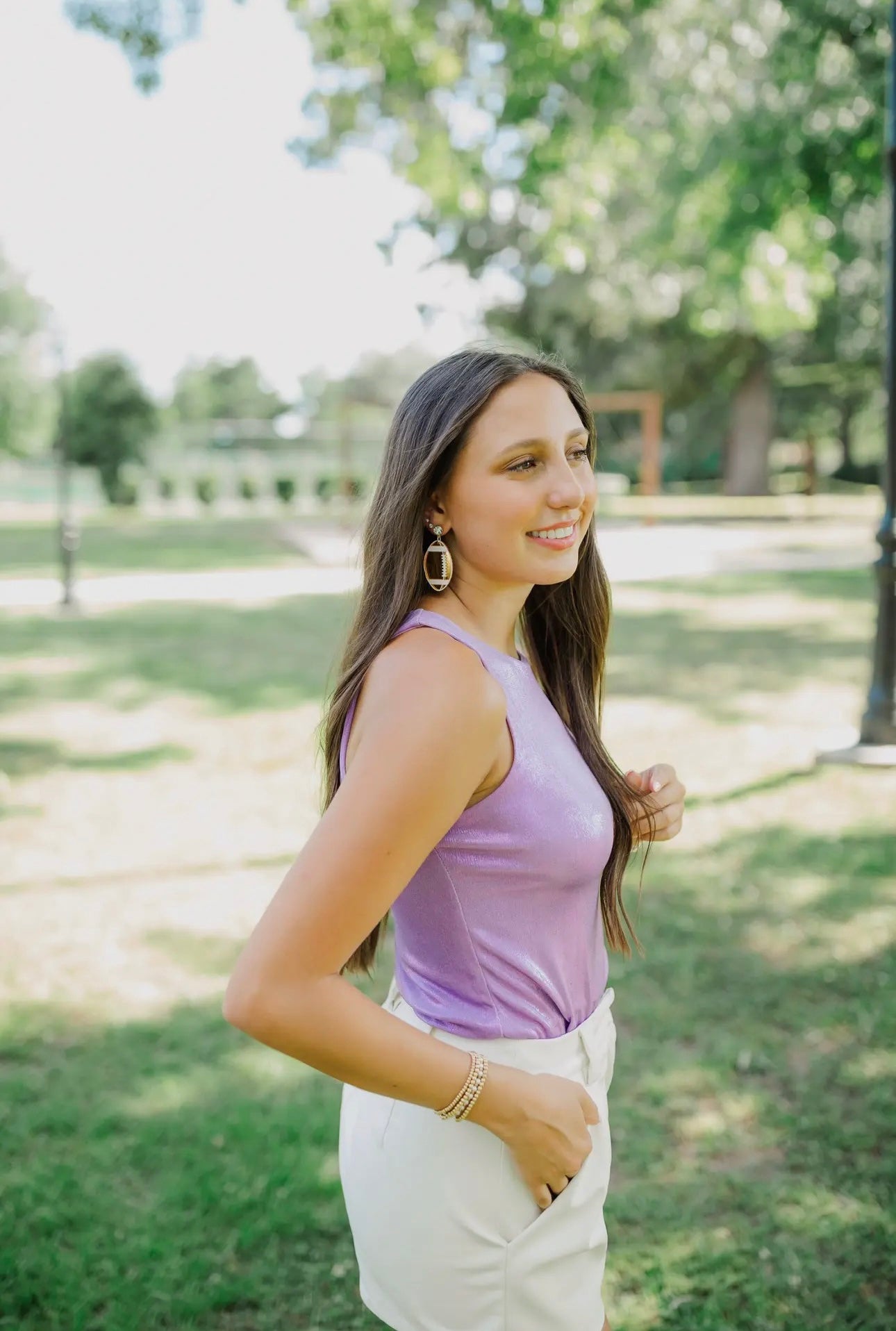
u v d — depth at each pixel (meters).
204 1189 2.86
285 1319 2.46
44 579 18.25
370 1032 1.25
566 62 8.88
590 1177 1.48
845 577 17.41
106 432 43.38
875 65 10.11
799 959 4.19
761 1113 3.21
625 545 22.42
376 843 1.24
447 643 1.35
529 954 1.44
